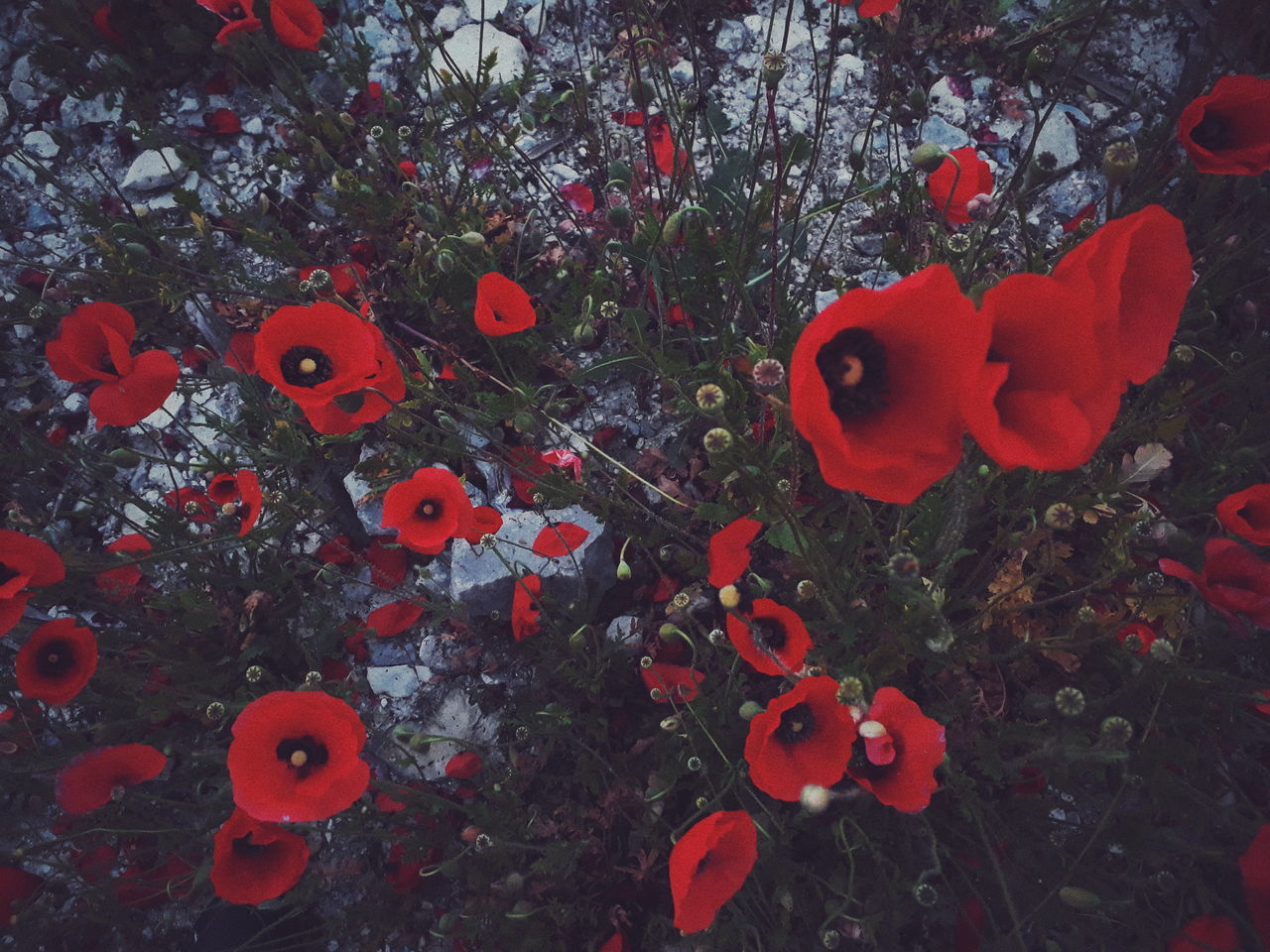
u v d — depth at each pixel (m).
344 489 3.35
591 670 2.96
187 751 2.92
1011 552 2.77
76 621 3.01
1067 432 1.41
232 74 4.02
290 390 2.16
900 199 3.27
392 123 4.02
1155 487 3.22
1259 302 3.39
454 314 3.46
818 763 2.12
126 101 3.96
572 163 3.94
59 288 3.76
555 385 3.22
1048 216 3.73
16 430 3.18
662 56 3.12
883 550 2.50
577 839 2.84
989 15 4.01
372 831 2.74
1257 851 2.01
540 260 3.61
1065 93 3.97
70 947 2.88
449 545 3.36
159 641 3.04
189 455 3.57
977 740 2.47
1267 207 3.25
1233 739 2.71
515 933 2.68
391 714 3.14
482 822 2.75
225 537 2.89
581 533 2.94
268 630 3.14
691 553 3.01
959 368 1.38
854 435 1.56
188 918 2.93
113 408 2.69
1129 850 2.39
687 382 3.09
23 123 4.03
